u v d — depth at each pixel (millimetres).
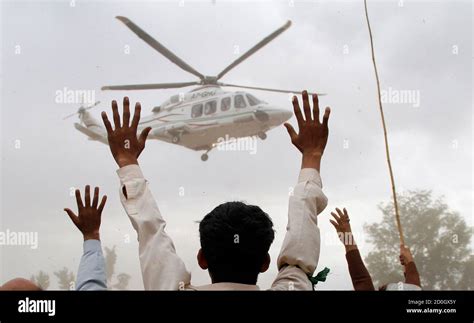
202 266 1962
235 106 17953
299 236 1963
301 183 2084
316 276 2102
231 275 1845
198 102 18484
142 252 1946
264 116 17547
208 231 1851
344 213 2582
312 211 2037
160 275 1884
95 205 2137
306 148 2152
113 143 2113
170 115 18766
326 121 2150
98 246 2082
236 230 1836
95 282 1962
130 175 2062
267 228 1883
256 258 1856
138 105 2137
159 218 2006
